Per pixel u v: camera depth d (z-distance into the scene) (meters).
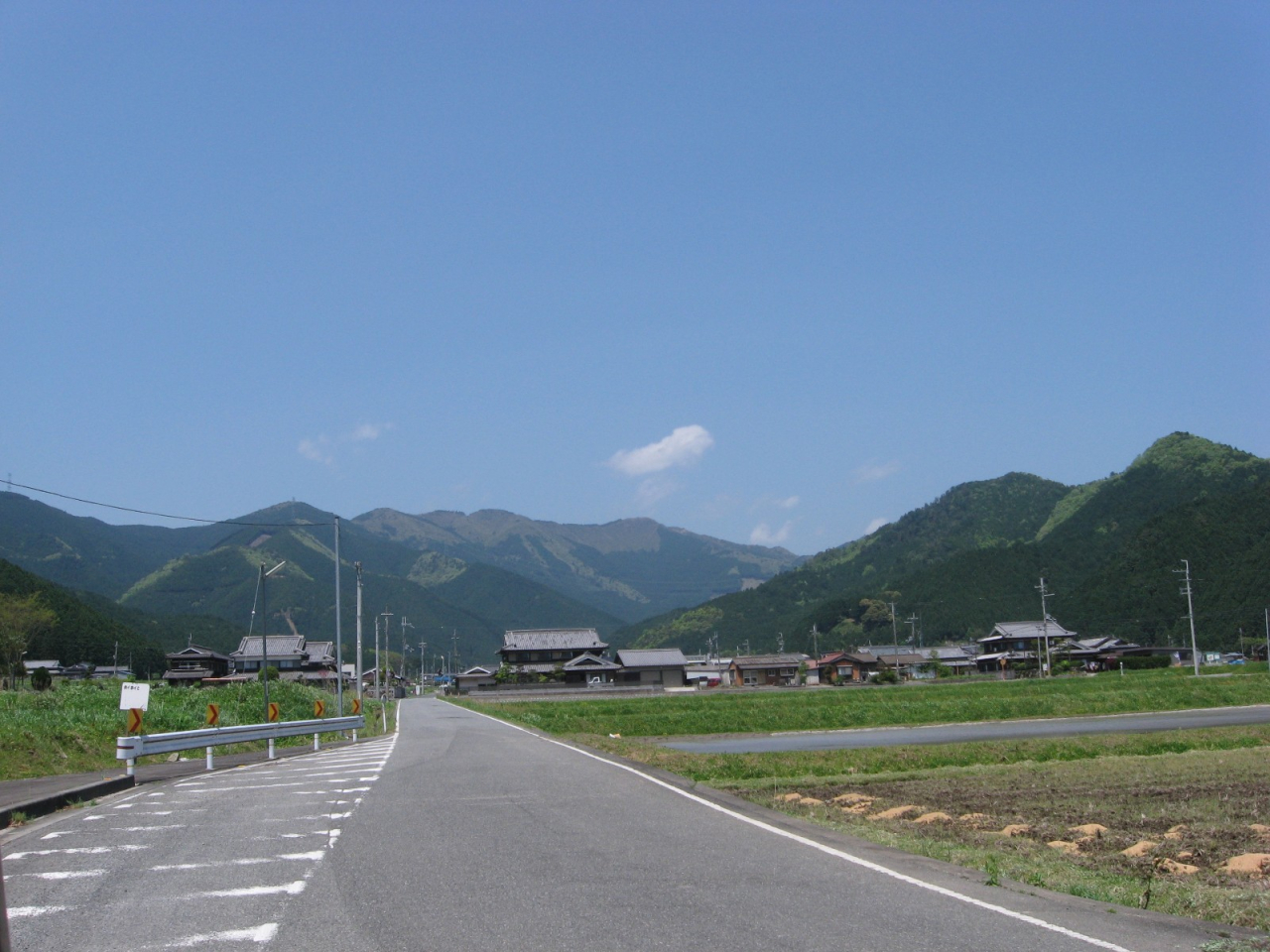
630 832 11.55
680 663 113.06
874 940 6.75
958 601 145.50
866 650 131.38
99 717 31.20
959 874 9.08
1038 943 6.68
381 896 8.23
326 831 11.88
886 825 13.70
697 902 7.88
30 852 10.93
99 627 99.38
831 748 33.97
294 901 8.12
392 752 26.31
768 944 6.66
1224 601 106.06
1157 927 7.16
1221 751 28.72
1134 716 47.41
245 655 106.12
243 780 19.34
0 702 37.06
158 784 19.38
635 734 44.56
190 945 6.87
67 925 7.51
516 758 22.97
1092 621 118.75
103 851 10.92
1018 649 115.56
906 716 47.81
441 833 11.57
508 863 9.64
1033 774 23.44
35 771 22.16
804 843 10.77
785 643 168.88
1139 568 119.62
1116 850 12.71
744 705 56.72
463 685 125.62
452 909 7.73
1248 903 8.40
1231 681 65.44
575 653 120.44
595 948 6.59
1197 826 14.77
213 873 9.46
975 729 42.16
